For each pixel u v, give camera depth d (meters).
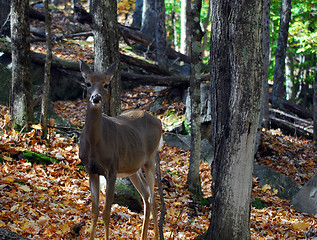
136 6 25.47
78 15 16.83
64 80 16.17
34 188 7.78
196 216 9.04
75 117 14.81
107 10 9.79
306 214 10.46
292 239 8.34
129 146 6.52
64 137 11.24
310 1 22.48
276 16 25.83
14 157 9.11
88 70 5.75
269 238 8.19
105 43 9.80
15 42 10.27
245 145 5.92
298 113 20.45
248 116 5.86
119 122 6.69
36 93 14.10
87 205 7.84
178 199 9.53
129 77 16.02
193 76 9.70
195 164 9.91
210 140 14.83
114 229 7.11
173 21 32.19
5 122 10.36
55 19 22.89
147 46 20.78
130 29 20.56
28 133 10.02
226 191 6.04
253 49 5.80
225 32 5.94
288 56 27.64
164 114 15.84
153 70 17.50
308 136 18.89
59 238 6.17
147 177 7.31
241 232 6.10
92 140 5.78
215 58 6.12
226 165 6.02
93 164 5.95
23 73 10.31
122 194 8.47
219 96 6.08
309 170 14.77
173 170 11.62
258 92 5.89
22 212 6.71
